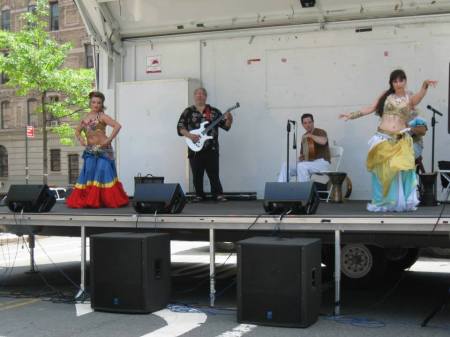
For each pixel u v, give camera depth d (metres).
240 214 5.52
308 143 7.44
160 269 5.61
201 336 4.69
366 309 5.76
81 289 6.17
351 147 7.68
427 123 7.39
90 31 8.52
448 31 7.31
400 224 4.95
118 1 8.38
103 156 7.08
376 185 5.67
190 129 7.84
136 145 8.60
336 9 7.61
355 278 6.33
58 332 4.91
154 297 5.52
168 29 8.54
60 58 19.80
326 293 6.62
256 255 4.94
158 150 8.49
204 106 7.91
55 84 19.77
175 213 5.80
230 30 8.27
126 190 8.63
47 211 6.43
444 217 4.82
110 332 4.87
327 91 7.79
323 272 6.54
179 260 10.40
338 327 4.95
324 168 7.33
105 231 6.23
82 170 7.09
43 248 12.48
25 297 6.55
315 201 5.37
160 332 4.84
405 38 7.46
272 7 7.87
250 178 8.14
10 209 6.51
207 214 5.62
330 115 7.78
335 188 7.11
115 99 8.69
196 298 6.42
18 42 19.27
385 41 7.55
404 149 5.46
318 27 7.81
